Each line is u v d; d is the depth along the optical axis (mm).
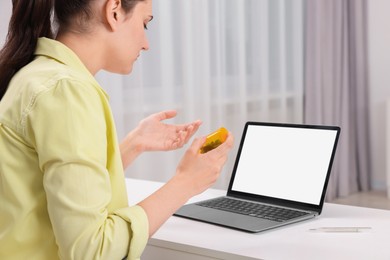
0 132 1148
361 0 5211
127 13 1256
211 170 1310
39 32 1242
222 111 4242
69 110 1096
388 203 4891
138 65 3537
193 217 1695
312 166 1757
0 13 2727
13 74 1238
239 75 4332
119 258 1151
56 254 1179
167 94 3734
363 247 1403
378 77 5430
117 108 3414
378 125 5441
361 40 5238
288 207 1765
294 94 4871
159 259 1528
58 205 1079
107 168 1222
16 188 1146
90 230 1087
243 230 1560
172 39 3791
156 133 1715
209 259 1425
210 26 4102
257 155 1906
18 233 1158
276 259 1324
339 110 5082
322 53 4906
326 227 1592
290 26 4809
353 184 5312
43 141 1089
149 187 2150
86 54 1246
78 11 1219
